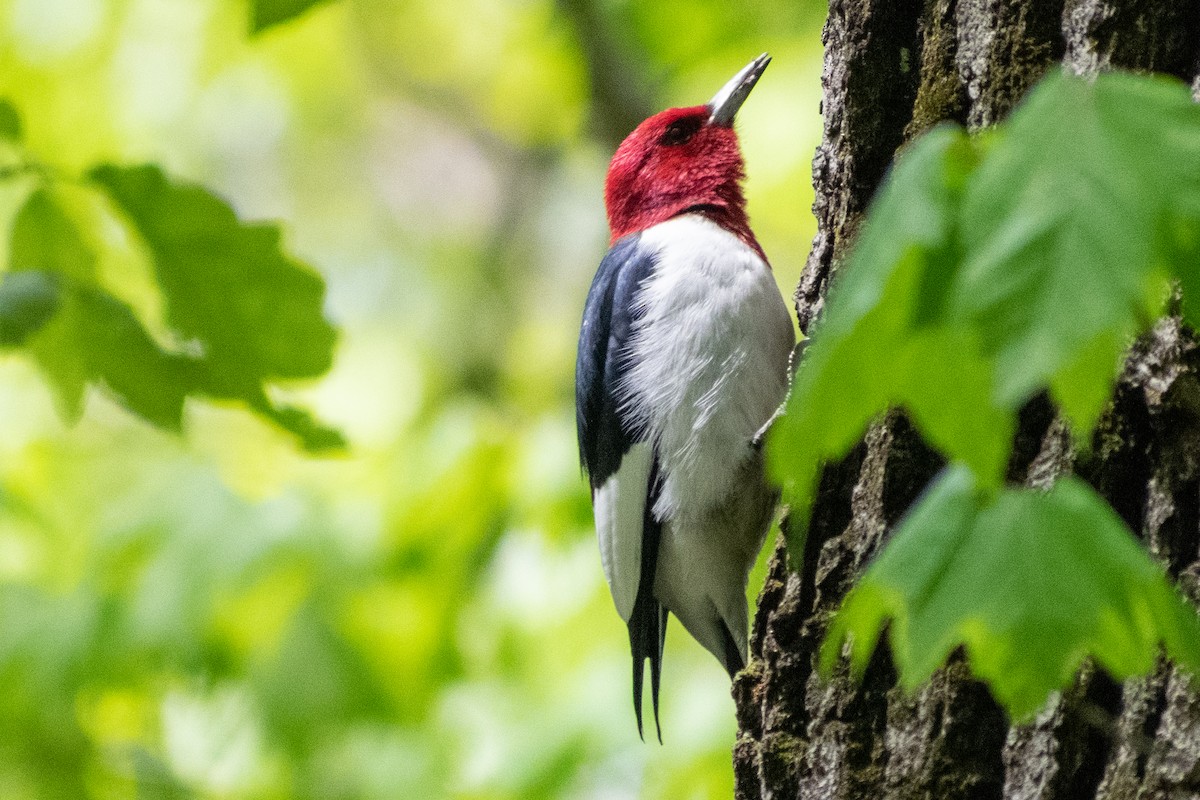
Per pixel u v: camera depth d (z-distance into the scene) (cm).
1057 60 542
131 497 1340
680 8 1656
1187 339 479
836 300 290
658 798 1164
